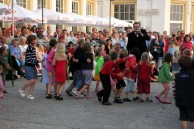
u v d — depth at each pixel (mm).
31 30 18078
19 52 14320
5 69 11648
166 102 10617
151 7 30234
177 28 31391
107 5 31438
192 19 32750
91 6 31141
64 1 26812
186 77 7172
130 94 11984
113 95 11867
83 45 11125
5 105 10039
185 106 7129
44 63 11195
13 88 12625
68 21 21828
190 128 7996
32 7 23203
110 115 9117
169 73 10461
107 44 15578
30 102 10484
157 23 30078
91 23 24062
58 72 10820
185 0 31531
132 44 12102
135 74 10883
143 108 9969
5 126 8016
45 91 12250
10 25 21062
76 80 11383
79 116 8961
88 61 11031
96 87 12172
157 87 13344
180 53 15578
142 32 12188
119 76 10445
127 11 31094
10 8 16875
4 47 11625
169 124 8352
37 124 8195
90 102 10656
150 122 8500
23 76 14445
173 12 31094
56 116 8922
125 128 7977
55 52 10945
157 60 18500
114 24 26281
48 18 20391
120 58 10836
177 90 7238
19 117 8781
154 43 18609
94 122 8422
